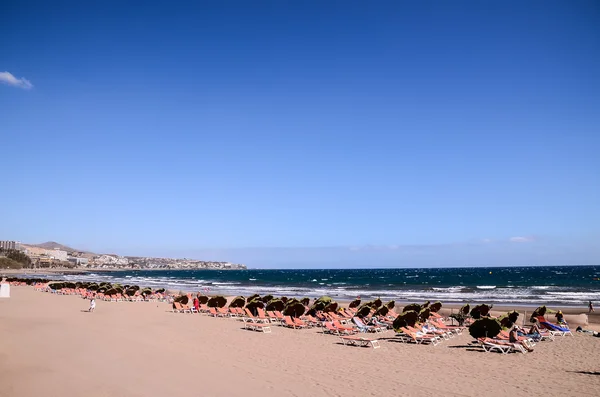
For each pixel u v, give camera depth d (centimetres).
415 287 7488
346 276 14775
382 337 1942
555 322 2484
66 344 1488
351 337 1731
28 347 1408
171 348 1511
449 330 2042
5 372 1081
